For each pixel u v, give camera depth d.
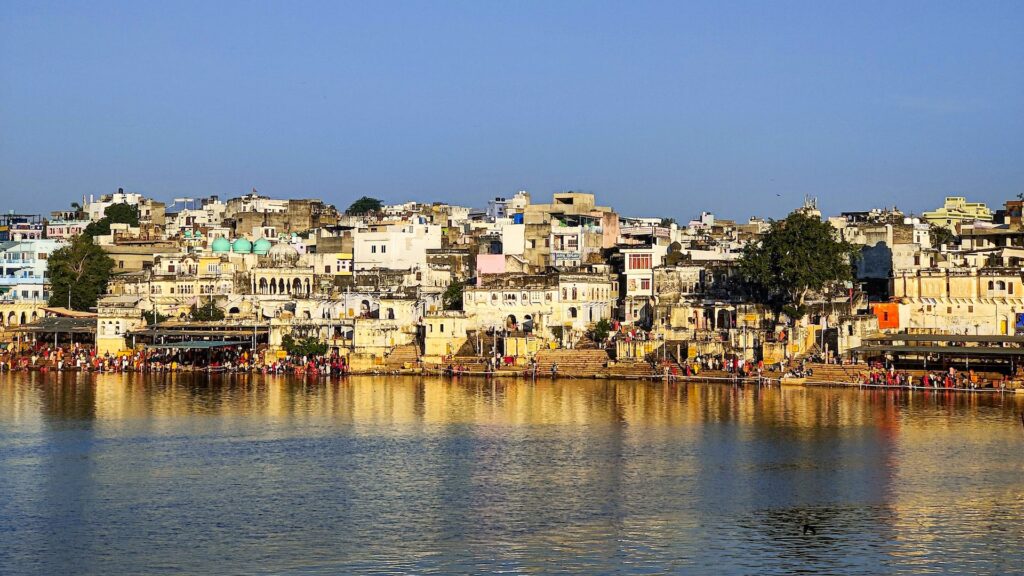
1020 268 192.25
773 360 184.88
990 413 148.00
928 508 103.81
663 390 173.25
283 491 110.19
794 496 107.81
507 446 129.50
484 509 103.94
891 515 101.81
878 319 189.25
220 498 107.88
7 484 113.00
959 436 132.62
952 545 93.94
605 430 138.38
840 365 178.12
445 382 187.62
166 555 91.81
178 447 130.38
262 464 121.38
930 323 192.50
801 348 185.75
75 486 112.31
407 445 130.50
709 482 112.81
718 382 181.38
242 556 91.50
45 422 146.62
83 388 181.62
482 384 184.12
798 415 147.62
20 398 169.12
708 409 153.25
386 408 156.62
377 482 113.38
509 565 89.50
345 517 101.62
